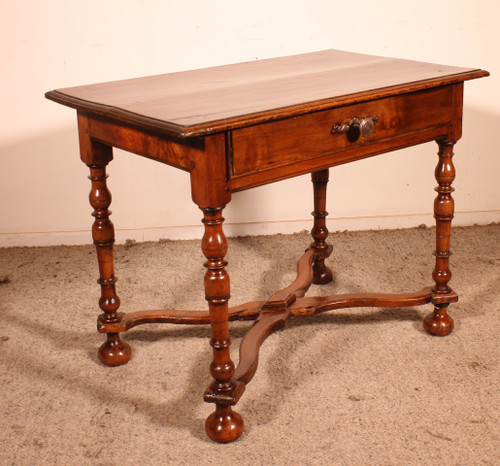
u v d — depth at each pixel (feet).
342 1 10.38
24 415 6.85
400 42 10.61
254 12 10.36
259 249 10.75
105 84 7.40
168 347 8.09
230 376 6.32
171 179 10.95
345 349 7.89
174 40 10.37
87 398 7.13
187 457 6.24
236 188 5.79
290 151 6.06
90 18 10.16
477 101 10.92
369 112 6.60
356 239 11.04
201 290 9.52
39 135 10.65
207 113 5.74
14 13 10.06
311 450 6.27
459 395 6.97
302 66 8.01
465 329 8.24
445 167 7.64
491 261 10.03
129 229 11.16
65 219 11.10
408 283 9.49
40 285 9.73
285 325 7.73
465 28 10.59
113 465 6.15
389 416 6.68
